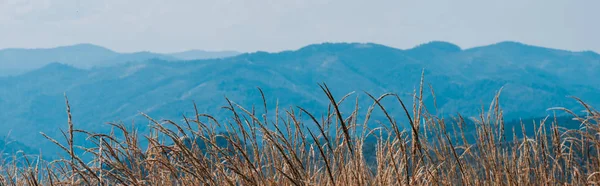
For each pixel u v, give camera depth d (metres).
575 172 3.47
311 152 3.04
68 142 2.66
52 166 3.19
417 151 3.02
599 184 3.46
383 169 3.00
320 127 2.67
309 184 2.83
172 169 3.04
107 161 2.88
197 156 3.06
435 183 2.97
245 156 2.77
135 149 3.14
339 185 2.86
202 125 3.00
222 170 2.91
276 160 3.08
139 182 2.92
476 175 3.38
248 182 2.79
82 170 2.78
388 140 2.88
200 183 3.12
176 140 2.91
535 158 3.58
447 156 3.35
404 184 2.88
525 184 3.49
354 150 2.90
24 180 3.37
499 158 3.45
